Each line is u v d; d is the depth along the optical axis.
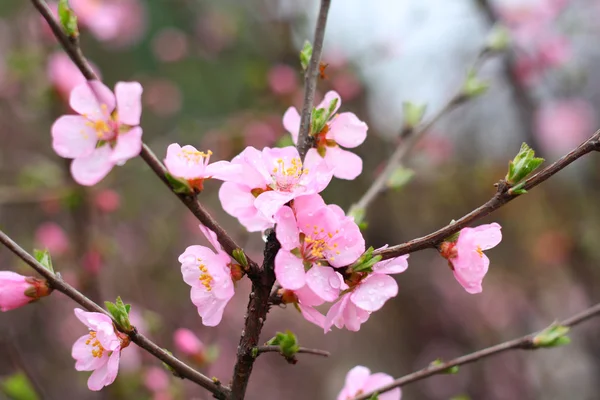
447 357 7.10
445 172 6.96
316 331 7.88
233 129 5.59
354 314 1.54
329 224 1.50
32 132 5.99
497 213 6.70
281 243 1.46
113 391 3.56
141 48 8.04
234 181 1.58
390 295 1.50
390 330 7.72
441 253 1.58
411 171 2.58
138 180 6.52
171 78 8.18
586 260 5.59
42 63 4.09
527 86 5.35
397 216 7.13
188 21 8.19
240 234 3.88
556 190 6.18
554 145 5.49
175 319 5.27
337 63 5.64
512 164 1.55
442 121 6.80
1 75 5.13
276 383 7.32
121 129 1.53
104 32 4.07
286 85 5.70
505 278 6.95
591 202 5.86
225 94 7.95
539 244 5.85
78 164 1.55
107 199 4.17
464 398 2.50
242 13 7.43
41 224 5.45
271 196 1.49
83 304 1.61
